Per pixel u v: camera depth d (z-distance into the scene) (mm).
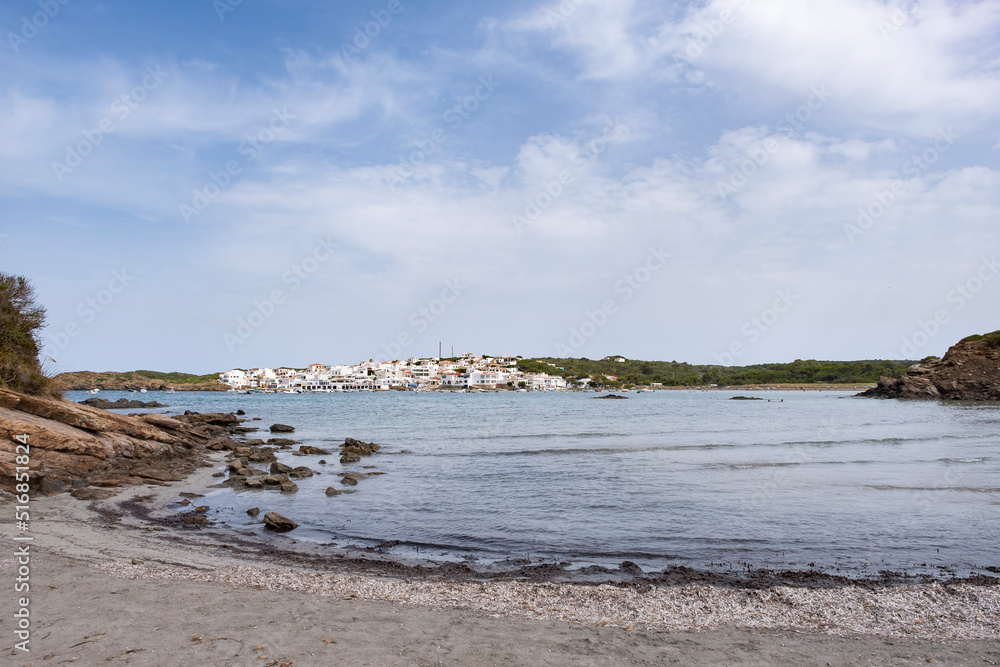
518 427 56000
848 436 45094
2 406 21359
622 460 31000
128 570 10781
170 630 7633
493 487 22766
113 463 23391
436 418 71438
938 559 13227
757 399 137625
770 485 23000
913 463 29422
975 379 109312
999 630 8820
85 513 16734
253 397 160750
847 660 7598
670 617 9188
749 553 13766
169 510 17984
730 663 7383
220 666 6562
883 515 17688
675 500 20094
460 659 7137
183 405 108312
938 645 8195
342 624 8219
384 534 15562
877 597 10273
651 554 13688
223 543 14164
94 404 91625
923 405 98938
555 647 7703
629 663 7262
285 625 8031
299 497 20688
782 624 8984
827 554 13672
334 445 39062
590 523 16844
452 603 9633
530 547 14297
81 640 7141
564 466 28656
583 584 11141
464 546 14391
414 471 27031
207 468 27359
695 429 53219
